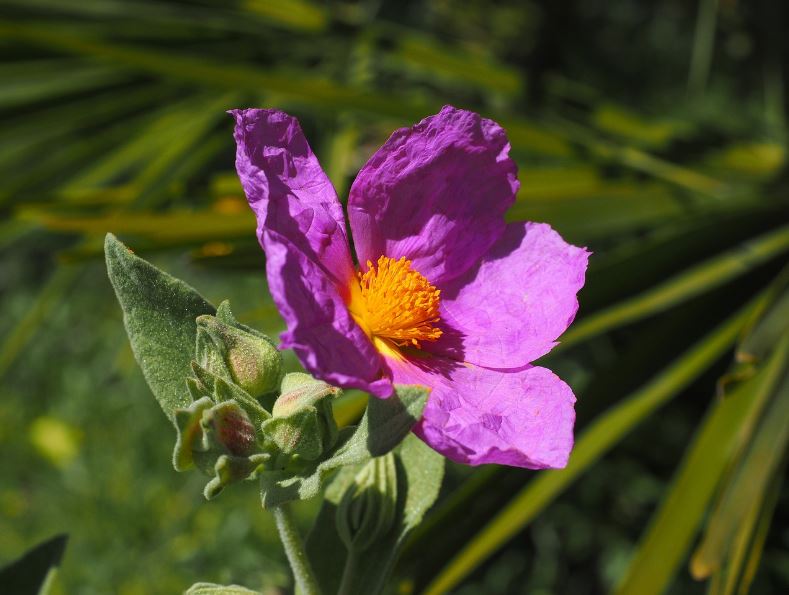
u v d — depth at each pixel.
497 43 0.59
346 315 0.21
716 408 0.30
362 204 0.23
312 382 0.21
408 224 0.23
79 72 0.40
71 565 0.45
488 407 0.22
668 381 0.32
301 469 0.21
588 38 0.64
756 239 0.35
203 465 0.20
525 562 0.47
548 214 0.35
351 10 0.45
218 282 0.56
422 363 0.23
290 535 0.22
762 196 0.37
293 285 0.20
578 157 0.38
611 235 0.35
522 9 0.59
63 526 0.47
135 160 0.42
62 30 0.40
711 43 0.51
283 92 0.36
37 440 0.49
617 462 0.45
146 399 0.51
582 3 0.62
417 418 0.20
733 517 0.29
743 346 0.30
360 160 0.44
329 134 0.40
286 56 0.44
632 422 0.32
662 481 0.45
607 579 0.45
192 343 0.22
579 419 0.32
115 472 0.48
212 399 0.21
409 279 0.23
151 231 0.33
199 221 0.33
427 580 0.30
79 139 0.41
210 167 0.54
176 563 0.44
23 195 0.40
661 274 0.33
